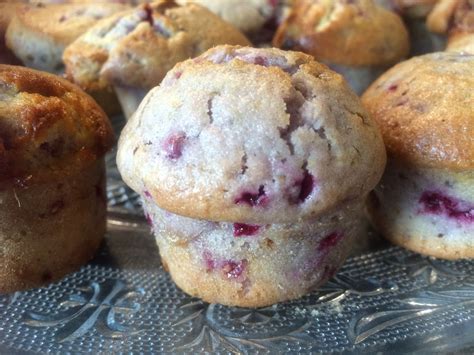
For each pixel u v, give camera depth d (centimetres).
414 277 13
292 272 12
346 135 11
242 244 11
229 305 12
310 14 20
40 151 12
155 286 12
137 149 11
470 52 15
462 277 13
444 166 12
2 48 21
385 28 20
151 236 14
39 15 21
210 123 11
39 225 12
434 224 13
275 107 10
